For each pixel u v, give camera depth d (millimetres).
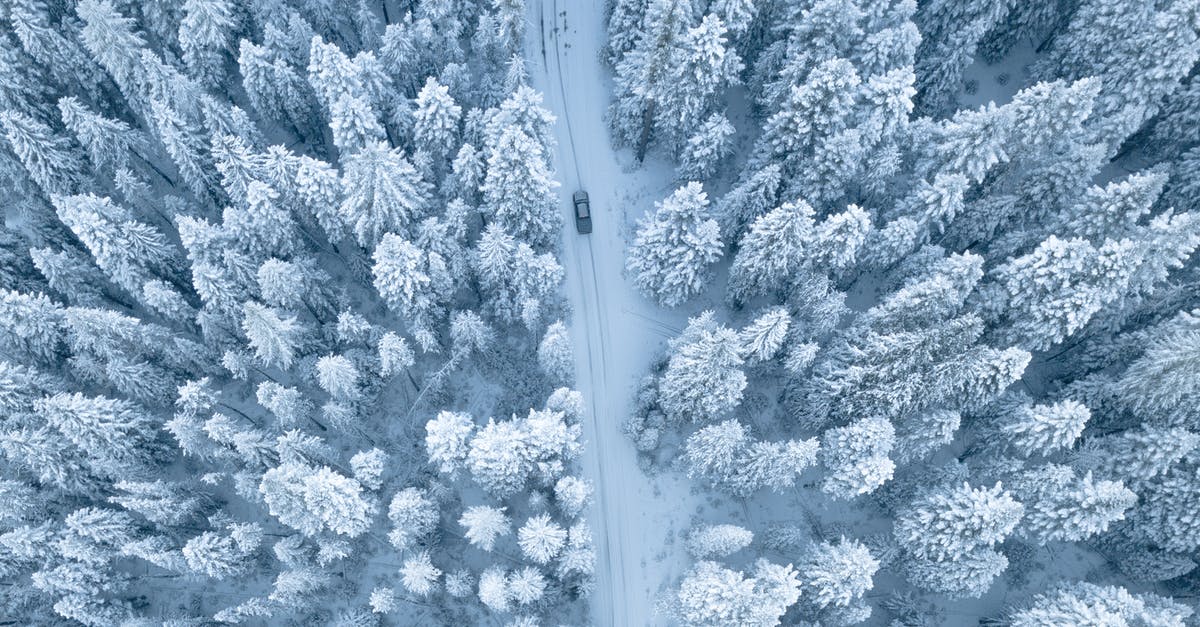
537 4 64688
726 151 53875
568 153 60906
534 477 47062
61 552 43500
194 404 46125
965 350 43500
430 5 54344
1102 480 42344
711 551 45938
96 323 44562
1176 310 47219
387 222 48688
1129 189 44000
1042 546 50594
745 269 49688
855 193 53219
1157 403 43688
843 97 46750
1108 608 40938
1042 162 49094
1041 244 44219
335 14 57594
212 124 50969
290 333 47188
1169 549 45250
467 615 49562
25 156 50062
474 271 50625
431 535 48719
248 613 44656
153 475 48531
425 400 53062
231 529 45344
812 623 44094
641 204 59688
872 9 51469
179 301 49031
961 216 50938
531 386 53406
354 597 49906
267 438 45531
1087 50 53531
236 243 48906
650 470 52531
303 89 54594
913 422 45469
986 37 60250
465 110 55531
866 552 40906
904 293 44344
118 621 46125
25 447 43125
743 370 53281
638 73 52750
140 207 53156
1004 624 46156
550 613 48781
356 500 43031
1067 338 50688
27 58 52750
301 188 48219
